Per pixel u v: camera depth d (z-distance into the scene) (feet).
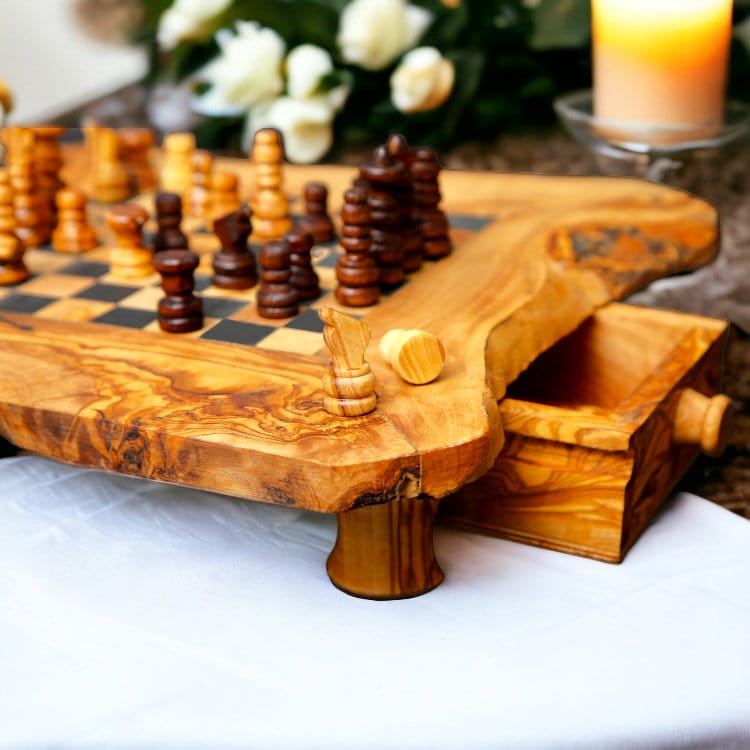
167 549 2.91
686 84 3.69
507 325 3.02
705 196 4.66
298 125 4.69
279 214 3.56
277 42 4.68
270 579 2.84
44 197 3.59
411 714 2.55
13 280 3.30
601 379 3.28
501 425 2.75
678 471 3.12
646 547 2.94
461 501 2.98
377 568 2.77
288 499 2.62
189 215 3.72
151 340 3.00
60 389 2.81
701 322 3.20
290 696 2.59
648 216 3.56
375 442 2.61
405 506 2.74
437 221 3.33
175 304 3.03
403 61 4.77
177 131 5.37
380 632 2.72
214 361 2.91
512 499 2.94
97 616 2.76
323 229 3.47
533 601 2.79
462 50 4.91
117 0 6.16
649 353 3.22
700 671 2.63
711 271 4.20
